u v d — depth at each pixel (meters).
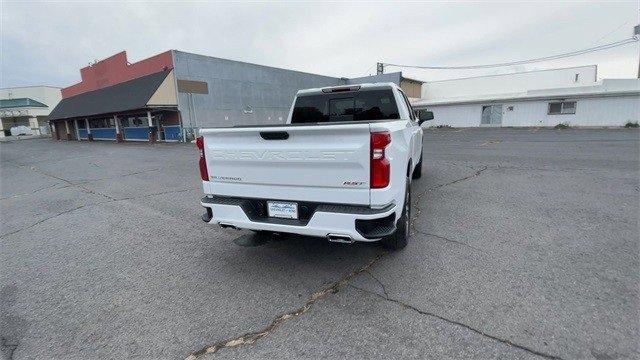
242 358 2.26
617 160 9.60
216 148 3.36
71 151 20.31
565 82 34.41
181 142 23.42
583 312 2.55
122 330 2.62
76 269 3.74
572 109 27.48
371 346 2.31
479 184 6.96
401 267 3.40
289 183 3.08
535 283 3.00
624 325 2.39
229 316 2.74
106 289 3.26
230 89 26.61
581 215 4.78
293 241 4.24
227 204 3.35
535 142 15.90
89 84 33.38
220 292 3.11
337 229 2.88
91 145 25.23
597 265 3.29
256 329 2.56
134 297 3.09
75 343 2.50
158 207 6.23
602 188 6.29
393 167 2.88
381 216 2.76
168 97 22.64
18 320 2.81
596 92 25.72
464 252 3.69
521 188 6.50
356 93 5.17
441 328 2.46
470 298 2.81
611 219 4.57
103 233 4.90
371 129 2.67
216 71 25.48
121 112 24.70
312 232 2.99
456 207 5.37
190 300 3.00
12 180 10.42
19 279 3.55
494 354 2.18
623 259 3.39
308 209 3.09
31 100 64.12
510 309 2.63
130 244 4.41
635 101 24.92
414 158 5.22
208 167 3.49
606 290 2.84
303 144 2.91
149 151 17.95
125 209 6.18
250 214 3.29
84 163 13.86
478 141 17.62
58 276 3.58
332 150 2.80
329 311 2.73
